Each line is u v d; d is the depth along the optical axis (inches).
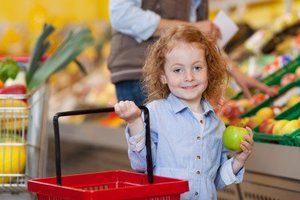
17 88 123.1
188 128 102.7
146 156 91.7
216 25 147.4
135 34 133.6
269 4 236.4
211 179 103.5
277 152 127.9
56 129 87.6
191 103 104.6
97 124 223.0
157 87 107.3
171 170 101.4
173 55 101.8
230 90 185.8
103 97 260.1
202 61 102.4
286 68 176.9
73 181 93.8
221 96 111.0
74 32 141.6
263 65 208.2
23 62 146.5
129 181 96.0
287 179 126.3
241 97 177.8
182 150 101.7
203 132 103.5
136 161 98.1
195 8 144.7
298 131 130.2
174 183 84.7
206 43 103.9
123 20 132.8
